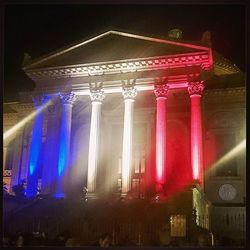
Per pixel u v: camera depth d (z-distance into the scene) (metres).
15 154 39.81
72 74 33.31
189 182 28.70
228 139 34.81
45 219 24.41
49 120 34.00
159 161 29.50
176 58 30.47
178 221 22.23
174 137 35.31
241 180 33.56
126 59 31.50
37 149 33.19
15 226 24.73
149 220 22.58
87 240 22.03
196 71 30.28
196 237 20.75
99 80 32.44
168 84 30.84
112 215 23.59
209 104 35.53
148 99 36.31
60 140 32.34
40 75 34.16
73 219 23.73
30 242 14.30
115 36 32.62
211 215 32.81
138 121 36.94
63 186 31.30
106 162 37.38
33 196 29.19
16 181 38.84
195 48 30.23
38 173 33.12
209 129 35.19
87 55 33.03
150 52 31.25
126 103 31.31
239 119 34.62
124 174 29.84
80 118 38.75
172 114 35.72
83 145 38.31
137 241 21.38
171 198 24.59
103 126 38.12
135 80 31.53
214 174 34.31
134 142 36.91
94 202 25.88
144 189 34.25
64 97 33.12
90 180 30.52
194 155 29.20
